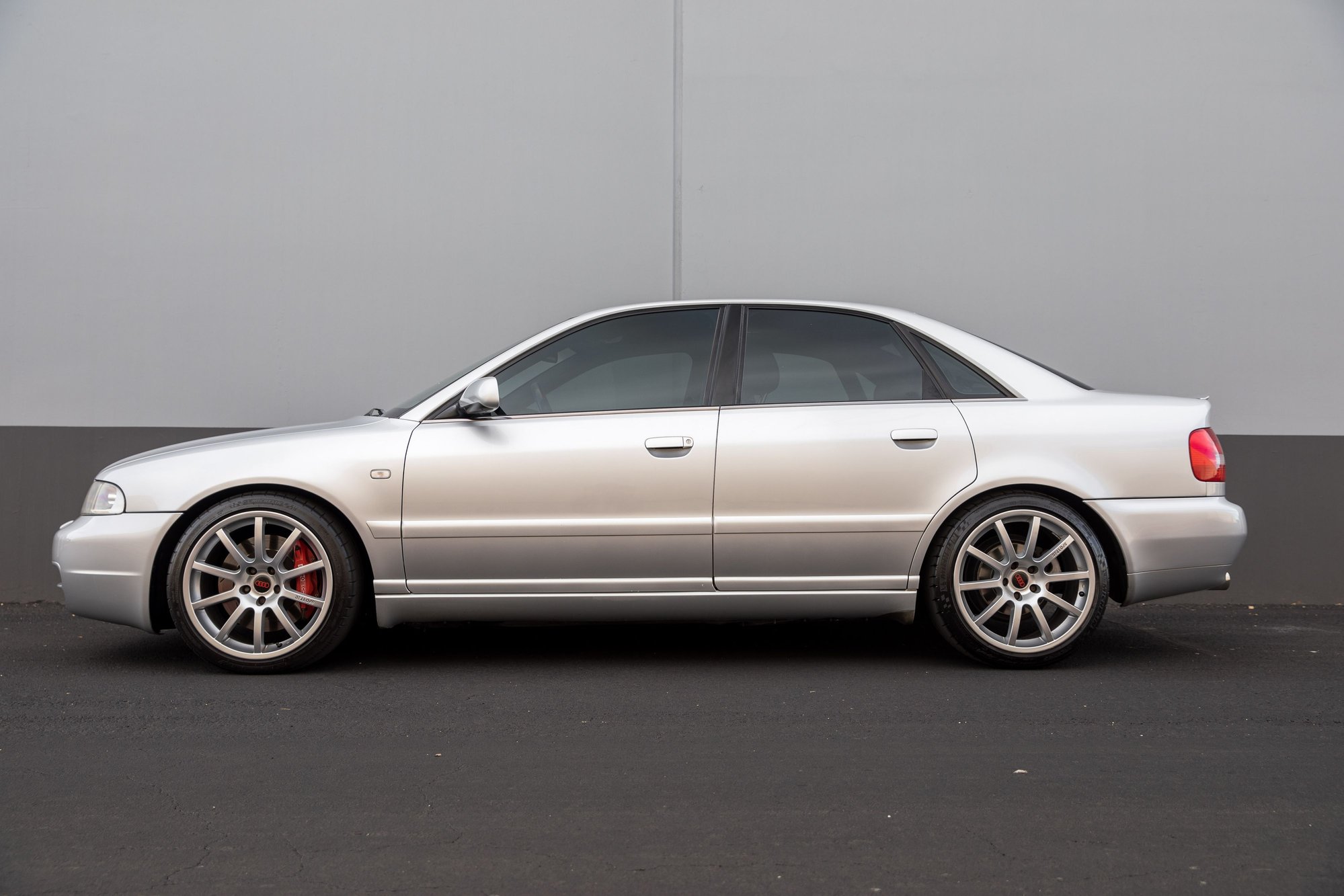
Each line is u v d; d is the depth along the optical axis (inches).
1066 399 176.1
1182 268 253.6
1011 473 169.9
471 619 172.2
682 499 169.3
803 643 195.3
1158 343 253.9
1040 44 254.8
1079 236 254.4
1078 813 108.5
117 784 117.0
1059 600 171.0
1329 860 96.9
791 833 103.4
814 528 169.5
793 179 255.6
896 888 91.1
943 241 255.3
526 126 255.0
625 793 114.5
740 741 133.3
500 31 254.8
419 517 168.2
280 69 251.4
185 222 250.5
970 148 255.0
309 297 252.5
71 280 248.5
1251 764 124.7
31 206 247.8
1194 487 173.5
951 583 170.2
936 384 176.2
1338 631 210.5
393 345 253.6
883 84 255.9
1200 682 165.5
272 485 168.1
